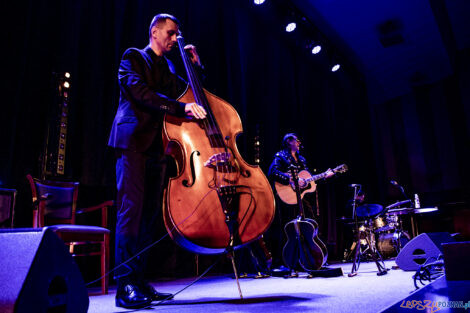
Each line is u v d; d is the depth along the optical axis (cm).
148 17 418
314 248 319
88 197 353
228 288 250
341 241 682
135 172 187
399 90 892
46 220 263
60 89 307
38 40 327
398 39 699
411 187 862
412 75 837
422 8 614
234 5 564
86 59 357
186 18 477
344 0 605
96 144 347
